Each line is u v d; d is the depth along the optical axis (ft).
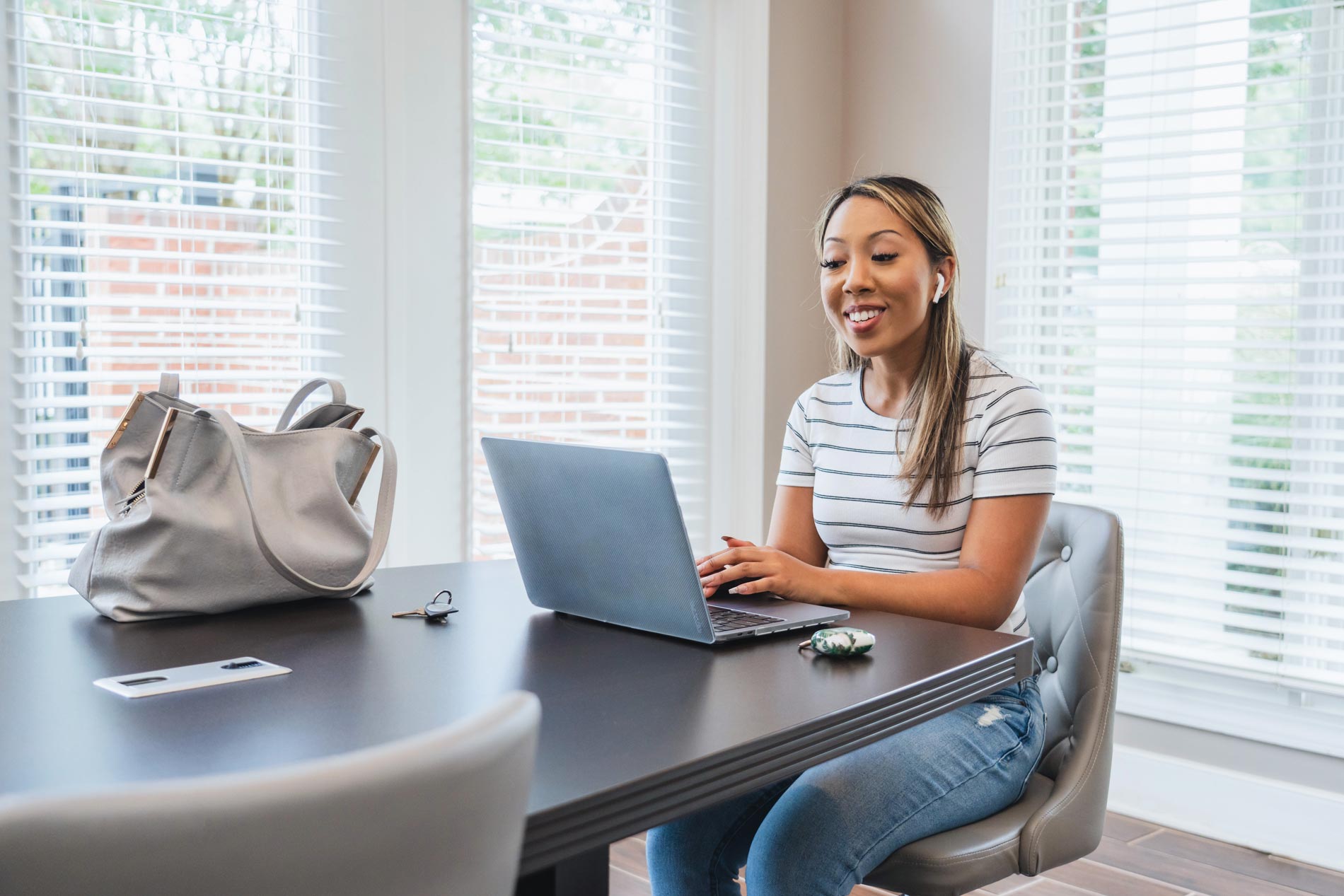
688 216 10.18
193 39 7.31
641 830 2.54
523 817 2.09
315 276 8.00
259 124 7.72
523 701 2.09
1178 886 7.28
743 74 10.05
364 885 1.80
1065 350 9.41
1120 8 9.01
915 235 5.35
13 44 6.77
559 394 9.50
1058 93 9.38
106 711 2.93
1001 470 5.03
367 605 4.48
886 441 5.48
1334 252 7.91
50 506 6.92
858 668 3.56
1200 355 8.62
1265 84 8.18
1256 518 8.24
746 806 4.65
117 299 7.11
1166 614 8.71
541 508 4.13
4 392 6.84
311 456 4.61
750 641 3.92
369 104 8.11
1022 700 4.85
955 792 4.35
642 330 9.78
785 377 10.42
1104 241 8.97
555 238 9.36
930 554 5.27
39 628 3.98
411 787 1.80
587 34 9.34
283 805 1.68
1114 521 5.02
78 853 1.58
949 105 9.89
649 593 3.91
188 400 7.44
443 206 8.52
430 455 8.57
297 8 7.81
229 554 4.22
